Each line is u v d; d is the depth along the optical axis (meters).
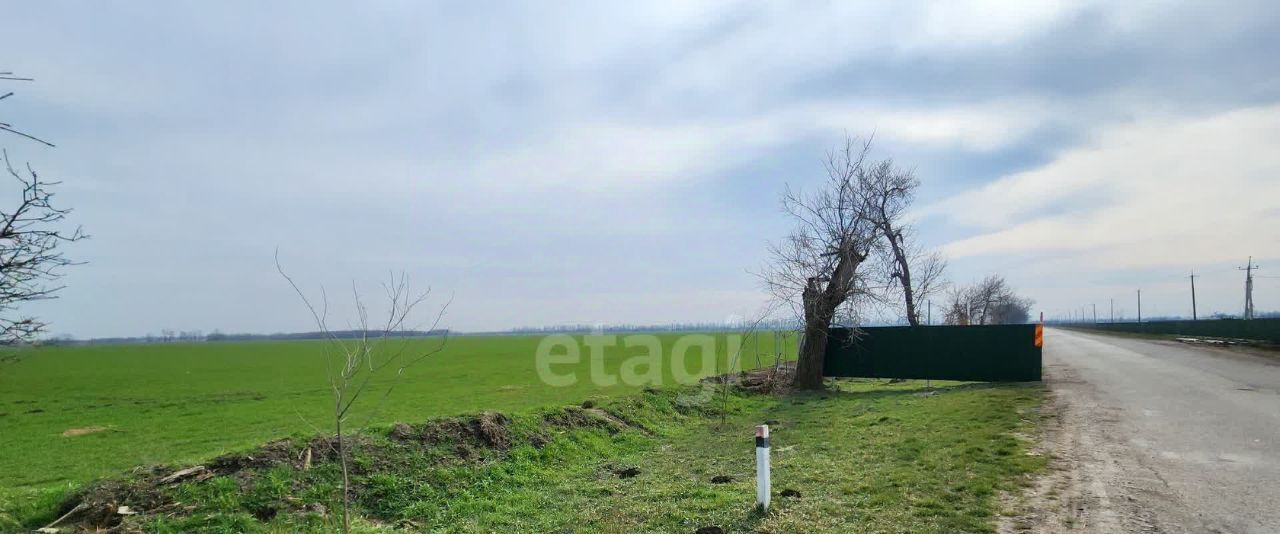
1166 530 6.47
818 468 9.93
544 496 9.56
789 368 29.20
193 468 8.73
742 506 7.93
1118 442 10.80
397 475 9.71
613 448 13.58
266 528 7.78
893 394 21.23
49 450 16.92
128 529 7.32
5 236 5.48
